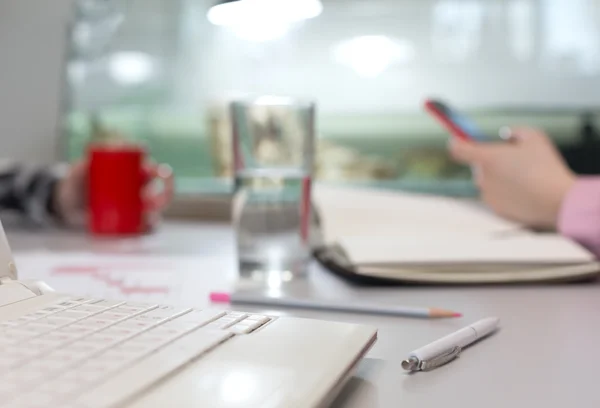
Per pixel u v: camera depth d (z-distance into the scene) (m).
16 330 0.31
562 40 1.12
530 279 0.60
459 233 0.74
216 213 1.17
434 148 1.13
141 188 0.96
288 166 0.65
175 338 0.31
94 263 0.71
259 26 1.18
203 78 1.21
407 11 1.15
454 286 0.61
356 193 0.92
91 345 0.29
